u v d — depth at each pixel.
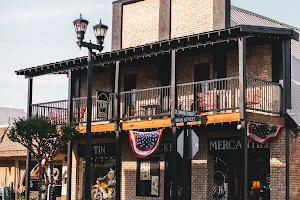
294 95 19.25
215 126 17.73
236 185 18.73
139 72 22.03
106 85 23.16
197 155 19.66
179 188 20.19
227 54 19.38
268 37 17.64
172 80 18.08
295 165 17.86
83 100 23.45
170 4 21.42
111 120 20.05
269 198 18.08
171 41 18.05
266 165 18.23
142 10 22.50
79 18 16.11
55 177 25.02
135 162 21.75
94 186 23.08
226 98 17.77
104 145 22.92
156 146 18.31
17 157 28.94
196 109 18.91
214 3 20.12
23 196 27.08
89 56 16.38
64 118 22.64
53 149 18.23
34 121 17.73
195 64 20.17
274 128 17.50
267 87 18.03
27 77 23.30
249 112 16.47
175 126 17.92
